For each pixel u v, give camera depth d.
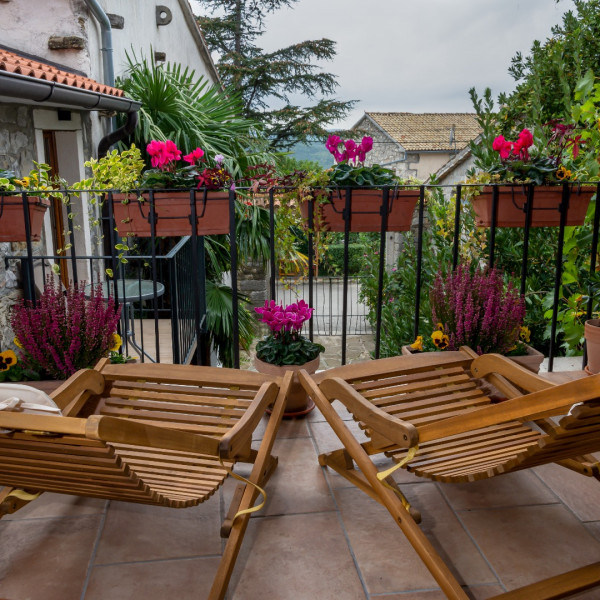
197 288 2.88
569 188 2.92
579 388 1.27
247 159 8.34
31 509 2.02
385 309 8.47
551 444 1.35
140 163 3.27
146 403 2.12
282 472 2.25
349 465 2.16
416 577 1.69
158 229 2.88
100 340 2.56
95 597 1.61
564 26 6.97
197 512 2.02
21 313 2.52
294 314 2.73
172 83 8.20
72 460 1.34
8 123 5.12
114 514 1.99
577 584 1.51
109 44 7.18
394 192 2.78
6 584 1.66
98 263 6.76
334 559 1.77
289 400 2.65
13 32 6.63
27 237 2.85
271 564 1.75
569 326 3.87
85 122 6.60
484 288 2.63
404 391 2.18
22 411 1.39
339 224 2.87
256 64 21.48
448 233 7.14
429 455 1.83
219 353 8.41
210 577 1.70
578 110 3.86
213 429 1.97
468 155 12.21
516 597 1.48
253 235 7.77
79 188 3.16
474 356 2.31
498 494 2.09
